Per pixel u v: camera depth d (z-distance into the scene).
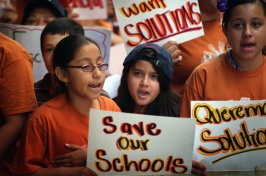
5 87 2.82
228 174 2.78
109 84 3.61
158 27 3.52
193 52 3.75
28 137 2.71
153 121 2.61
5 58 2.82
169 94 3.15
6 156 2.99
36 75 3.73
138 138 2.62
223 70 3.05
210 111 2.79
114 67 4.87
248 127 2.78
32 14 4.19
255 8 2.88
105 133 2.60
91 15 4.91
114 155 2.62
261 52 3.02
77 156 2.69
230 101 2.78
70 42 2.75
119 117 2.60
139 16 3.51
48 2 4.19
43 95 3.44
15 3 4.79
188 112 3.08
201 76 3.06
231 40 2.96
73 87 2.75
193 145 2.63
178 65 3.77
